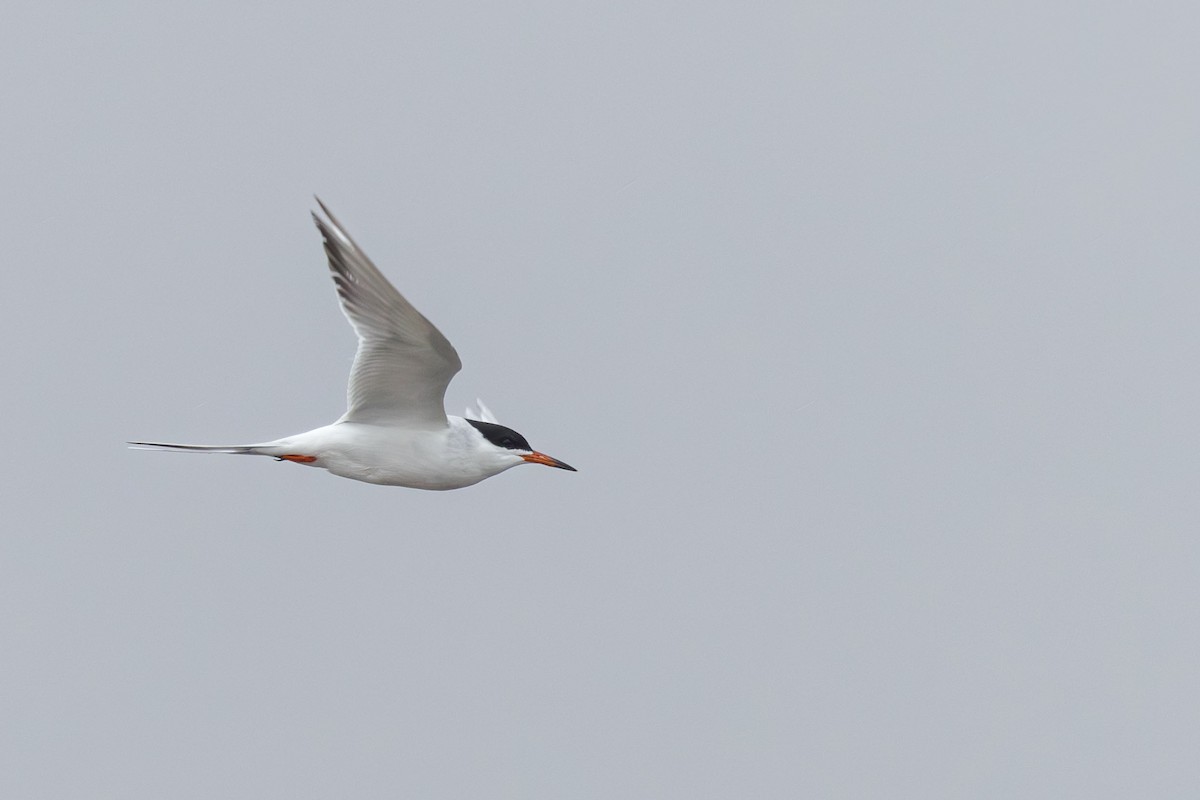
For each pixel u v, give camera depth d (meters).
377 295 12.15
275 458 13.49
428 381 13.13
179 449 13.24
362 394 13.24
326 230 12.12
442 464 13.80
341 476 13.78
